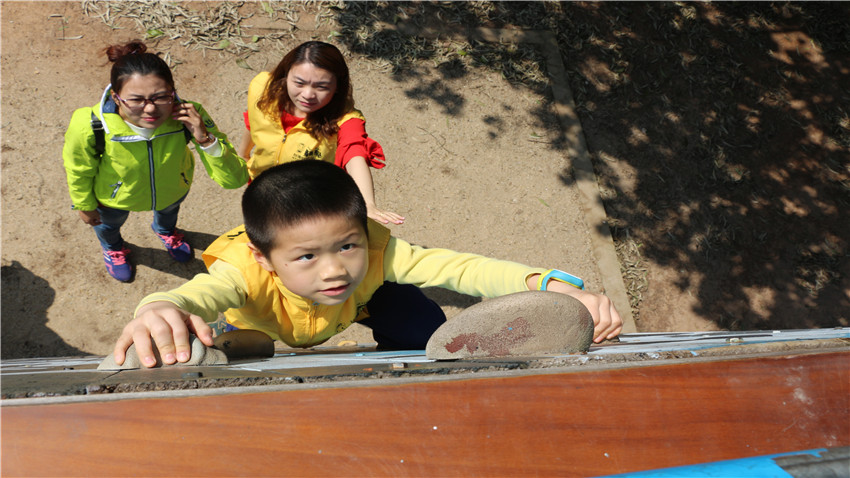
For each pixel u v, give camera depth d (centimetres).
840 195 553
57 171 405
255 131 296
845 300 504
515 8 578
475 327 91
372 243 172
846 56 639
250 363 101
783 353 75
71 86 440
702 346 100
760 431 60
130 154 270
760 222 523
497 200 475
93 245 387
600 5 605
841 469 51
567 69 562
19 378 75
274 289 172
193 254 399
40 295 365
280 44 501
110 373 83
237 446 53
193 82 465
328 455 53
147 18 481
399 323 219
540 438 56
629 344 140
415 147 482
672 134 550
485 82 531
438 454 54
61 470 50
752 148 560
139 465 51
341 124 282
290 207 127
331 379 65
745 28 630
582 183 499
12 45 444
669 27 611
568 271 459
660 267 485
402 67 519
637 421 59
